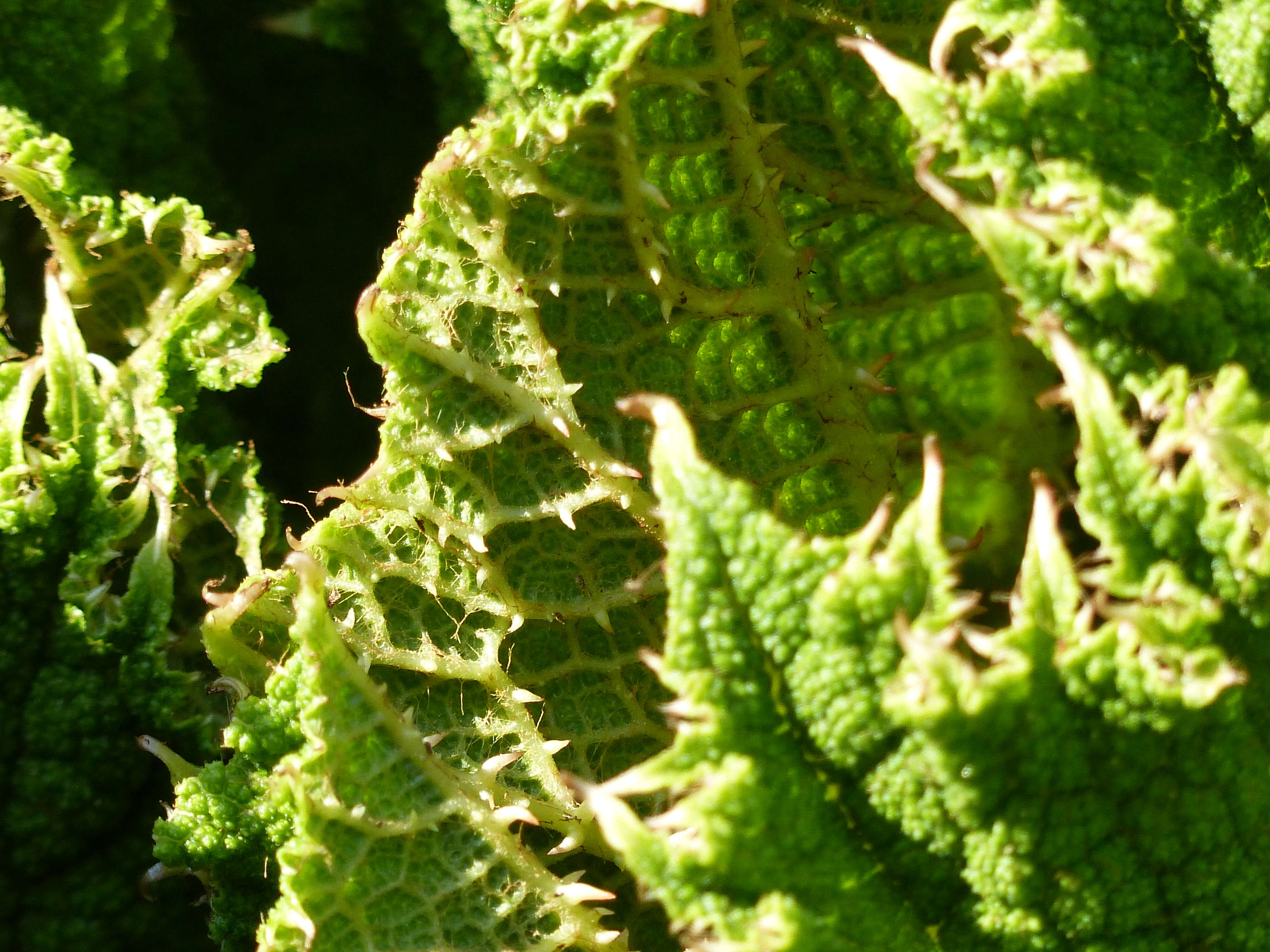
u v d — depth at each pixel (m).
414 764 0.84
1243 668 0.81
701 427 0.85
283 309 0.94
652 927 0.85
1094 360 0.82
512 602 0.85
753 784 0.80
